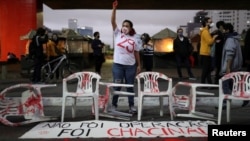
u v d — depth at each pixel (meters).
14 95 9.94
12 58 17.55
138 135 5.71
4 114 6.71
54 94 10.23
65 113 7.90
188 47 14.45
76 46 26.66
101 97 7.49
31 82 13.05
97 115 6.86
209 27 10.55
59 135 5.75
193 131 5.97
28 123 6.72
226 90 7.71
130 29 7.50
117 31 7.55
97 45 15.14
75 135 5.74
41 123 6.70
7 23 23.38
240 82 6.55
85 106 8.80
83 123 6.61
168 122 6.71
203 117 7.10
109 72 21.42
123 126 6.35
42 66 13.59
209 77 11.05
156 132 5.91
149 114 7.68
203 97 8.85
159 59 29.08
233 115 7.61
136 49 7.57
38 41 12.54
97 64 15.26
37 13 24.39
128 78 7.55
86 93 6.81
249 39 8.89
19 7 23.42
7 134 5.90
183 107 7.47
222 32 8.80
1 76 16.70
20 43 23.42
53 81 13.79
